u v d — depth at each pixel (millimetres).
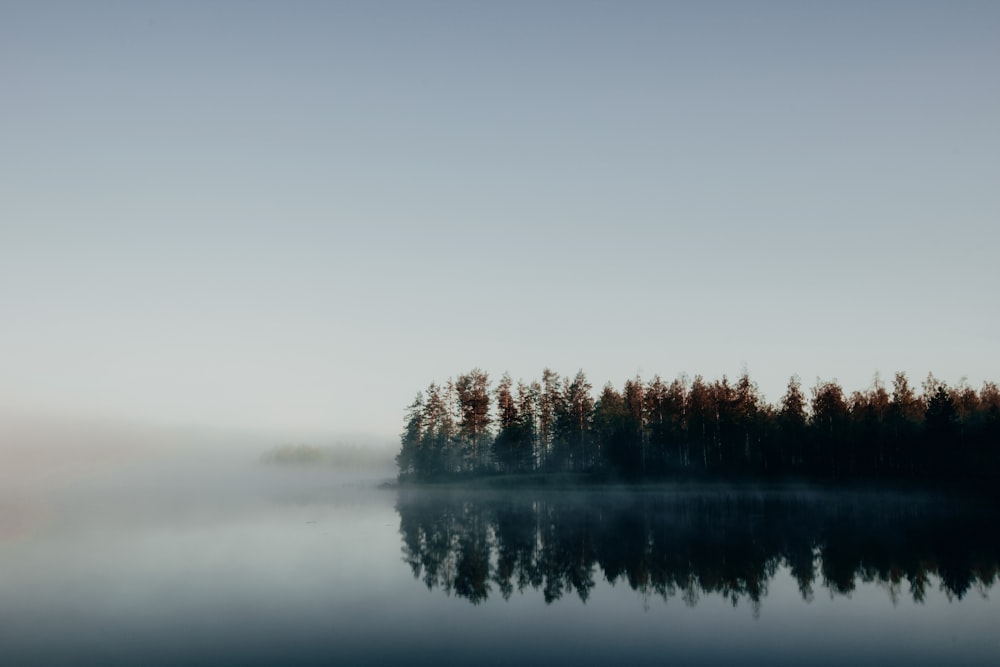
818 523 56281
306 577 34125
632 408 118875
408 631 24297
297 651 22031
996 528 52188
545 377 124062
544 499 86125
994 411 87000
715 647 22297
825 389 107438
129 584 32469
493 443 122875
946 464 87500
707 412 111312
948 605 27609
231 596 29828
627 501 81188
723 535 48906
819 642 22766
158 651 22250
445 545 45156
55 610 27438
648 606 27812
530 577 34125
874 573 34250
